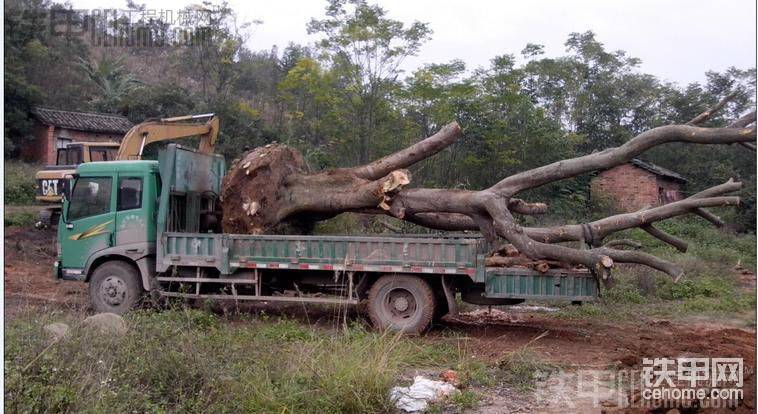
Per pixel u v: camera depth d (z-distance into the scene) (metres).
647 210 8.80
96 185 9.77
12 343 5.07
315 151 19.95
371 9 19.08
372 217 14.28
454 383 6.40
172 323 6.72
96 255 9.68
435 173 19.78
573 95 27.25
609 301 12.35
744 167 28.00
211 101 26.81
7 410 4.26
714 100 28.38
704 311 12.19
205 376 5.39
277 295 9.53
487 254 9.00
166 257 9.36
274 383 5.68
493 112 20.69
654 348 8.30
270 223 9.66
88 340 5.52
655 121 28.27
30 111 25.33
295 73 19.62
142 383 5.25
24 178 21.81
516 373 6.83
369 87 19.45
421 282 8.80
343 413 5.39
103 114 27.52
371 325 9.23
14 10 27.33
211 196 10.61
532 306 11.97
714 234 22.09
